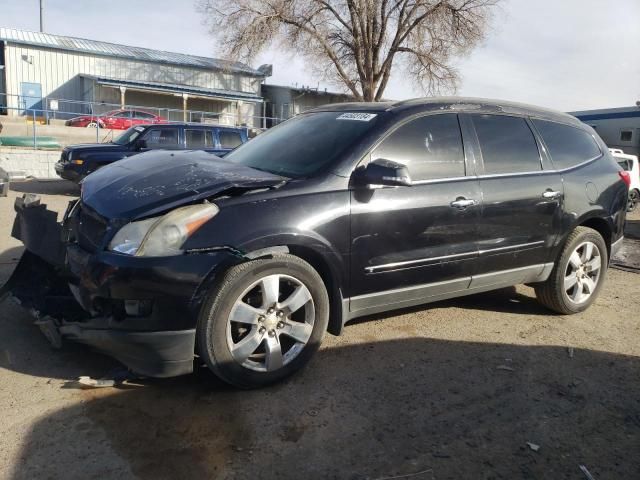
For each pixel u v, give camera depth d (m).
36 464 2.57
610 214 5.04
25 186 14.48
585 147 5.08
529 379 3.66
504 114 4.55
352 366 3.72
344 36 31.88
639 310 5.25
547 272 4.71
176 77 35.34
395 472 2.65
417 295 4.01
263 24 28.66
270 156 4.09
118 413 3.03
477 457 2.80
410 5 31.02
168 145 12.08
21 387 3.24
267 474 2.59
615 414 3.28
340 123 4.10
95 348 3.27
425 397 3.36
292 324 3.43
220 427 2.94
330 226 3.47
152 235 3.02
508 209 4.29
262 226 3.22
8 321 4.15
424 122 4.04
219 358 3.16
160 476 2.54
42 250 3.92
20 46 30.62
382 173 3.46
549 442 2.96
